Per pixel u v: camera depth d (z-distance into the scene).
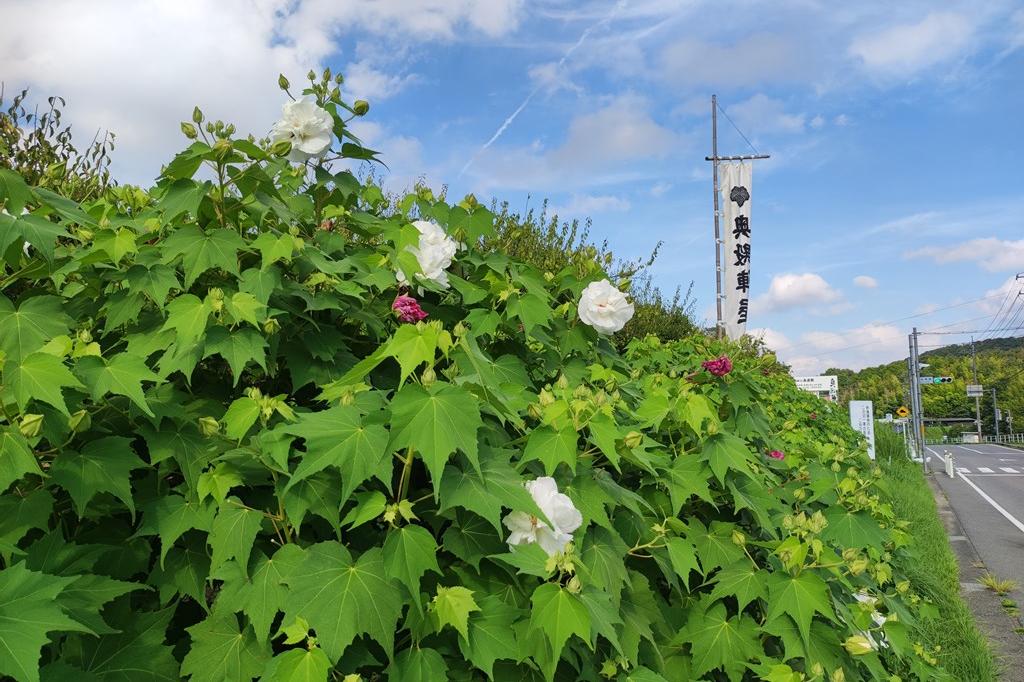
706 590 2.49
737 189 19.81
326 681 1.46
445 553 1.84
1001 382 89.12
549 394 2.10
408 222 2.88
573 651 1.79
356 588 1.54
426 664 1.58
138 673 1.68
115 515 1.91
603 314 2.83
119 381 1.76
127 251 2.07
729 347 5.82
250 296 1.95
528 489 1.76
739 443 2.48
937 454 44.97
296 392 2.33
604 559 1.99
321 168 2.67
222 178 2.15
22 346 1.84
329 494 1.73
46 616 1.27
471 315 2.71
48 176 2.53
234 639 1.71
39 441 1.68
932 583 5.61
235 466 1.79
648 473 2.41
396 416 1.55
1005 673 5.38
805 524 2.36
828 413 9.08
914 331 36.16
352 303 2.47
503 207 9.71
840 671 2.09
